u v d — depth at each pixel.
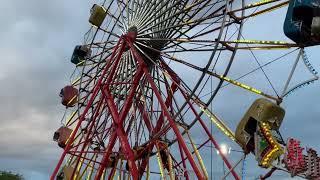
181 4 31.53
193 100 30.11
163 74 32.44
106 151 31.30
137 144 32.41
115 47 32.91
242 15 28.78
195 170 26.44
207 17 29.62
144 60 32.59
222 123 28.67
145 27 31.98
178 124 30.34
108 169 32.50
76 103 40.75
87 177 34.34
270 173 20.14
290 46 25.59
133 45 32.00
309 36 20.64
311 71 20.66
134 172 29.36
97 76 36.16
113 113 31.36
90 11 38.66
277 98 21.97
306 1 20.00
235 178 26.06
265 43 26.95
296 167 19.06
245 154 22.34
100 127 34.06
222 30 26.95
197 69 29.38
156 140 30.94
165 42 31.67
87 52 39.62
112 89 32.78
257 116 21.52
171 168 30.25
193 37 30.56
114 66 32.41
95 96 33.12
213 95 29.30
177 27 31.12
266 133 20.67
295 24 20.69
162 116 32.22
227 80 28.55
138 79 30.55
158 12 31.80
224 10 27.28
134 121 32.03
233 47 28.81
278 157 19.88
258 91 25.97
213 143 28.69
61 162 33.00
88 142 33.94
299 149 19.27
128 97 30.66
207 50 29.58
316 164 19.20
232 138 27.97
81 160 34.75
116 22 35.00
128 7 33.94
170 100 31.69
